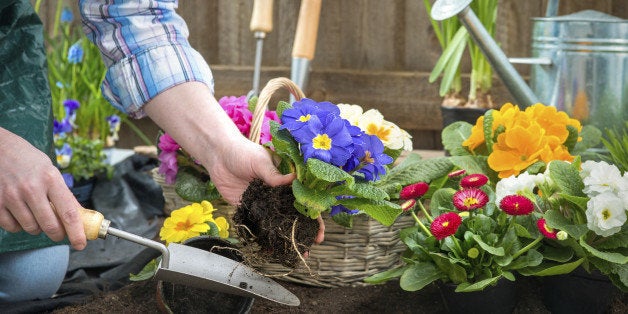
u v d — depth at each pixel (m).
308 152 1.19
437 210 1.52
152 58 1.53
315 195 1.22
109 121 2.80
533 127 1.60
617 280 1.43
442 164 1.60
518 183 1.48
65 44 2.80
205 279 1.31
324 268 1.60
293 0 2.97
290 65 3.02
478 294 1.42
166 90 1.50
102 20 1.59
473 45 2.44
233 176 1.40
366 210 1.30
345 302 1.55
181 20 1.64
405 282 1.42
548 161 1.60
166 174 1.77
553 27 2.16
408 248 1.57
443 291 1.46
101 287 1.84
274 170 1.29
